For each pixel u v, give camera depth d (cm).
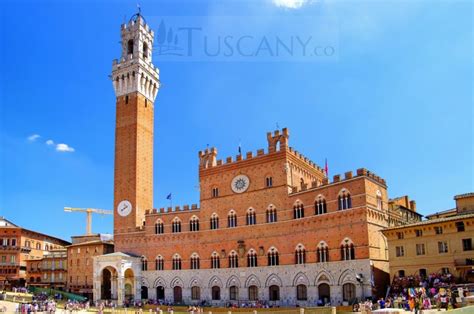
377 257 8794
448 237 7656
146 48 14562
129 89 13888
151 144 13962
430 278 7450
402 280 7825
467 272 7306
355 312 7094
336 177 9381
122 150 13575
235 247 10862
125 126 13700
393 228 8350
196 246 11606
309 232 9650
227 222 11162
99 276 12119
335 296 8938
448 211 10975
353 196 8988
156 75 14650
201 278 11288
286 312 7556
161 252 12194
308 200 9819
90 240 15975
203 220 11631
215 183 11638
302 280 9550
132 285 12375
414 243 8081
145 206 13288
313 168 11781
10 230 15700
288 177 10400
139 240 12656
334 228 9212
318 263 9356
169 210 12350
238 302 10456
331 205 9356
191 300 11338
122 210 13138
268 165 10725
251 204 10819
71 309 9750
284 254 9994
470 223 7425
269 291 10075
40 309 9512
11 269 15338
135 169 13175
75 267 14088
